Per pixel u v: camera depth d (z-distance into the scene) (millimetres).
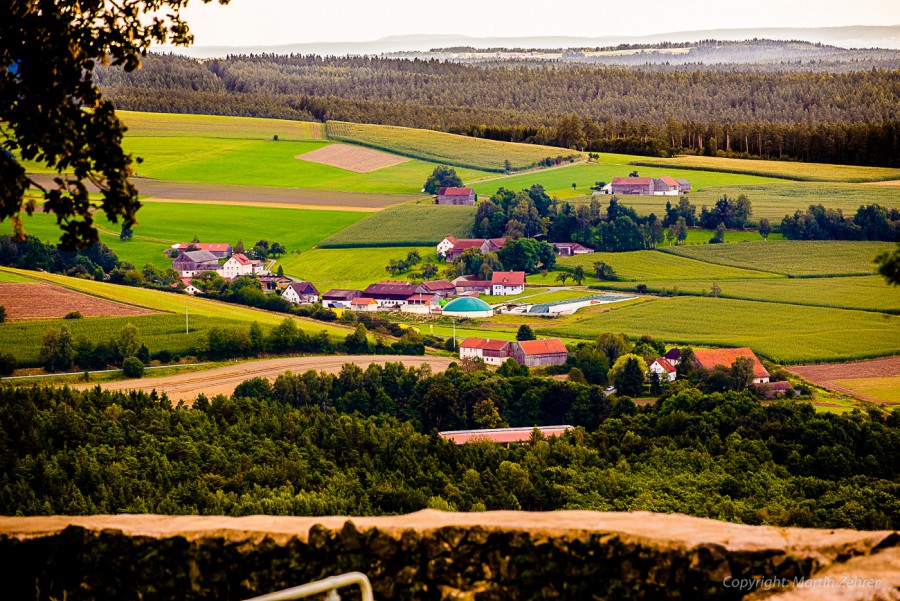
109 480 94188
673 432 139625
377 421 147875
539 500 105312
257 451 110688
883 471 122625
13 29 29438
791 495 110188
